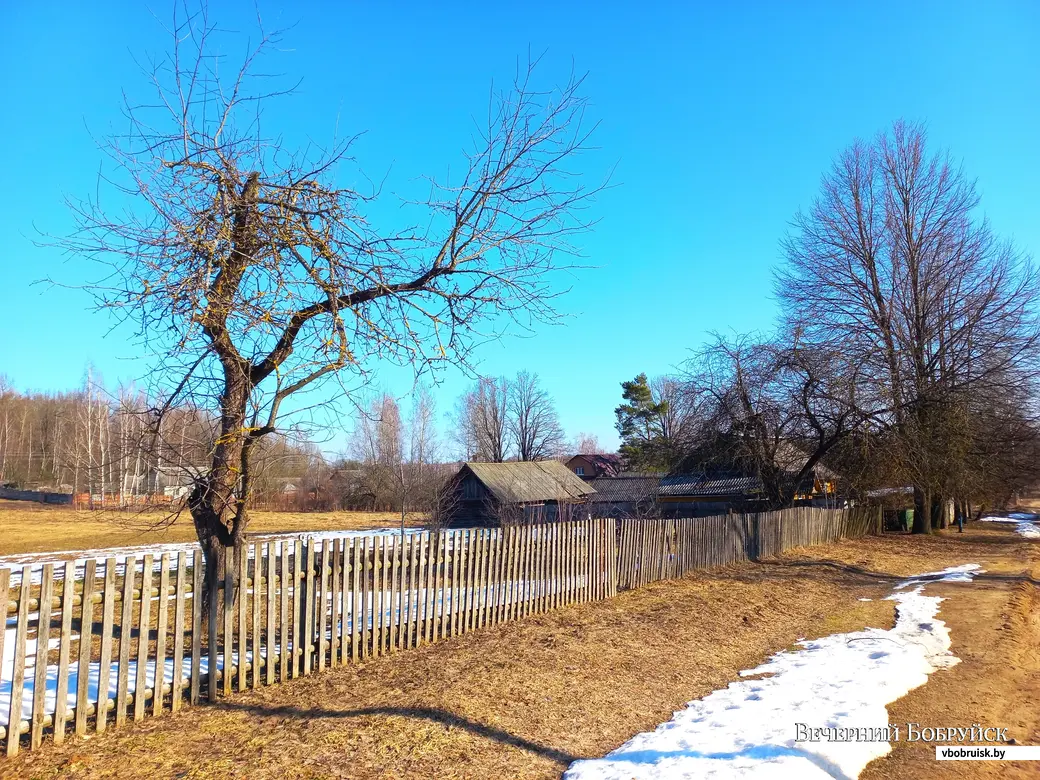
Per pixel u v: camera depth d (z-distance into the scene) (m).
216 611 6.12
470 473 37.59
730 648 9.17
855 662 8.45
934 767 5.54
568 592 11.27
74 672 6.34
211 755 4.88
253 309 6.53
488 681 6.84
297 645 6.80
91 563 5.18
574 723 6.00
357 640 7.54
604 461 72.50
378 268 7.35
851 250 32.31
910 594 14.52
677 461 29.05
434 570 8.75
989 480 32.25
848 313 32.06
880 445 27.78
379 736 5.32
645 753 5.29
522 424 73.81
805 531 23.11
